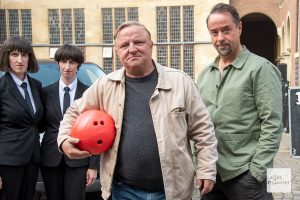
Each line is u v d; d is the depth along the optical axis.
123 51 2.79
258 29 31.20
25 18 23.25
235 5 25.06
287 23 20.92
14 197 3.79
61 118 3.97
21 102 3.79
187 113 2.84
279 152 9.40
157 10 22.98
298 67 16.45
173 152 2.74
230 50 3.16
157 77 2.87
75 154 2.80
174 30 22.95
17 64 3.78
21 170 3.79
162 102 2.76
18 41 3.79
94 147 2.78
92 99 2.95
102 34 23.34
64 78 4.07
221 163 3.19
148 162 2.77
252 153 3.13
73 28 23.30
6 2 23.08
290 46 19.52
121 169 2.85
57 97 4.04
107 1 23.12
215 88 3.27
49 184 4.00
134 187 2.86
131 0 23.03
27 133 3.81
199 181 2.80
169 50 23.02
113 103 2.86
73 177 3.92
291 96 4.67
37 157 3.90
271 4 24.80
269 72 3.09
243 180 3.16
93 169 3.89
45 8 23.19
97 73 6.02
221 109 3.18
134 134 2.77
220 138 3.20
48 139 3.99
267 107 3.06
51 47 23.34
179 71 2.91
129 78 2.88
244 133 3.14
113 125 2.84
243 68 3.15
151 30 23.00
